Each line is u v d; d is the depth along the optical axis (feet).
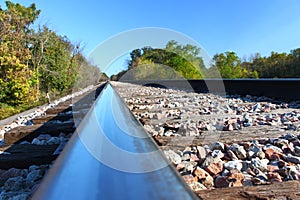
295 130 5.84
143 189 1.27
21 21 33.40
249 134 5.50
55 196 1.22
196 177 3.41
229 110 9.46
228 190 2.48
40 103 27.17
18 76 22.89
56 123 7.52
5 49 23.24
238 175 3.29
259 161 3.73
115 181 1.35
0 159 4.31
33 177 3.85
